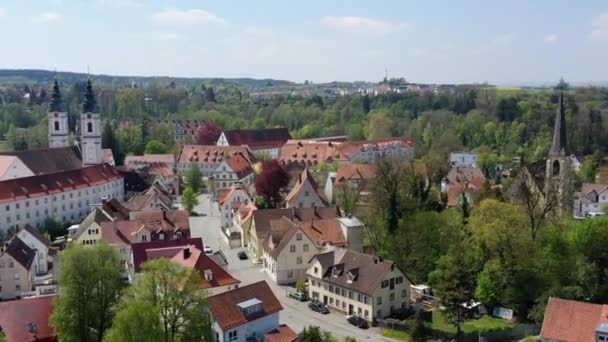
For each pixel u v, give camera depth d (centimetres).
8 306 7538
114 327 6550
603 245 9244
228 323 7206
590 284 8750
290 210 12244
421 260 10338
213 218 16075
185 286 7006
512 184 13750
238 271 11219
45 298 7806
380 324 8619
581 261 8912
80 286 7400
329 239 11119
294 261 10500
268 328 7662
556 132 13025
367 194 13900
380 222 11338
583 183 17450
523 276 8894
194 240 10244
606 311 6788
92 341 7550
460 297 8262
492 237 9081
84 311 7406
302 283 10006
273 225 11131
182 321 6975
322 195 14325
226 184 19738
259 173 16962
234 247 12975
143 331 6350
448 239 10419
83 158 19312
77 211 16112
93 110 19188
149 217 11900
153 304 6788
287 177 16500
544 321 7025
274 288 10250
